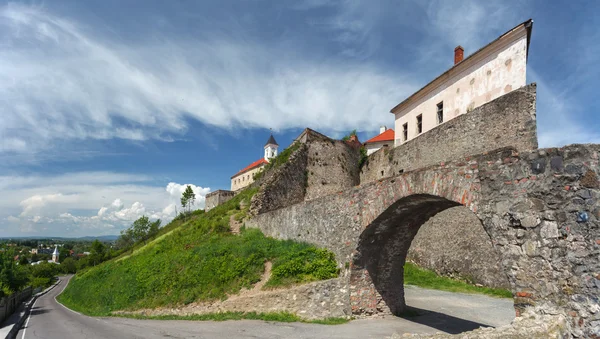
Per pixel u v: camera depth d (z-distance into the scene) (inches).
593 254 237.6
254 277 600.1
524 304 268.2
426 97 997.8
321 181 1230.9
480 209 305.6
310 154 1232.2
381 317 498.6
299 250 619.2
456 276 776.9
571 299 243.0
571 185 252.4
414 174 384.8
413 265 895.7
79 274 1971.0
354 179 1325.0
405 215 454.6
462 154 758.5
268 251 665.6
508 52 730.8
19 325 776.9
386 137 1836.9
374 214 455.2
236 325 475.8
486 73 782.5
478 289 708.0
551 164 263.1
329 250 561.9
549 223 259.4
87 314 869.8
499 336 241.9
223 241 856.3
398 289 531.5
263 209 1034.1
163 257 908.0
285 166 1143.0
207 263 704.4
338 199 549.0
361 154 1405.0
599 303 230.5
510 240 281.0
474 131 731.4
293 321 482.6
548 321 246.2
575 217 247.9
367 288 501.7
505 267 283.0
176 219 2091.5
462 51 963.3
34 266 2910.9
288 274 561.0
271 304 531.8
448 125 813.2
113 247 3142.2
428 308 565.3
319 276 529.3
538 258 262.7
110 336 467.8
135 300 745.6
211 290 618.2
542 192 265.4
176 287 682.8
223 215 1168.2
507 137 650.2
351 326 443.2
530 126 609.3
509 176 286.8
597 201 240.7
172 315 611.2
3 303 866.1
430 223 873.5
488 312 538.9
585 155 249.9
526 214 272.7
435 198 376.5
